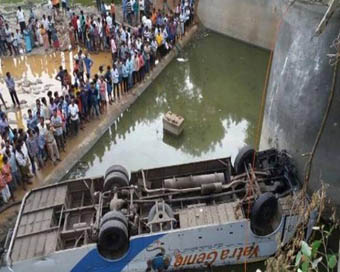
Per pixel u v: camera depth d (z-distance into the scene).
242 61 19.77
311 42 9.98
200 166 11.34
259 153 11.19
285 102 11.13
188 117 16.08
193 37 21.50
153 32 18.31
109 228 8.96
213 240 9.59
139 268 9.73
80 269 9.45
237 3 20.33
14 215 11.30
